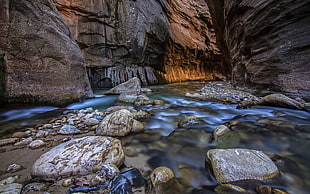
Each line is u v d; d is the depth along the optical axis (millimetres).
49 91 4629
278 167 1725
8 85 3703
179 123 3389
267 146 2246
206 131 2934
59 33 5258
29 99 4113
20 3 4035
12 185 1373
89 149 1812
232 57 11211
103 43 12812
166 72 19938
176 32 20672
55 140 2496
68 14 11414
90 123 3336
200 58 24453
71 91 5445
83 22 11969
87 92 6457
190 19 22938
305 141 2342
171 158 2023
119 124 2822
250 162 1635
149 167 1812
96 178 1486
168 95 8297
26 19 4172
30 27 4254
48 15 4973
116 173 1556
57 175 1527
